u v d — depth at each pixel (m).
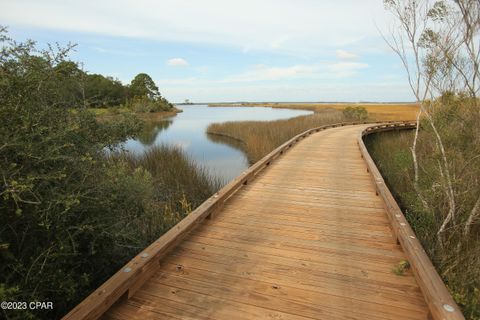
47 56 2.98
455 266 3.76
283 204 4.86
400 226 3.33
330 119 27.83
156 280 2.71
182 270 2.88
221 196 4.54
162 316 2.25
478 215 4.81
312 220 4.16
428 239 4.79
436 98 5.46
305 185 6.01
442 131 5.52
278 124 22.84
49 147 2.55
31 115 2.60
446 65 5.16
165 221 5.36
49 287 2.53
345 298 2.46
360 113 30.20
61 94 3.25
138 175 5.20
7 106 2.40
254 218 4.25
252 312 2.30
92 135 3.68
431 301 2.08
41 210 2.37
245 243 3.46
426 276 2.36
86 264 3.24
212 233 3.74
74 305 2.87
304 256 3.15
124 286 2.37
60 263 2.65
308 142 12.79
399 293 2.51
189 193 7.73
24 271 2.42
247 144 16.08
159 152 10.84
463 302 2.95
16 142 2.32
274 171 7.30
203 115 55.03
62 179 2.77
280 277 2.77
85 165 3.06
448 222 5.07
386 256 3.13
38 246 2.55
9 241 2.43
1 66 2.54
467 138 5.19
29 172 2.42
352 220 4.14
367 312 2.29
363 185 5.98
